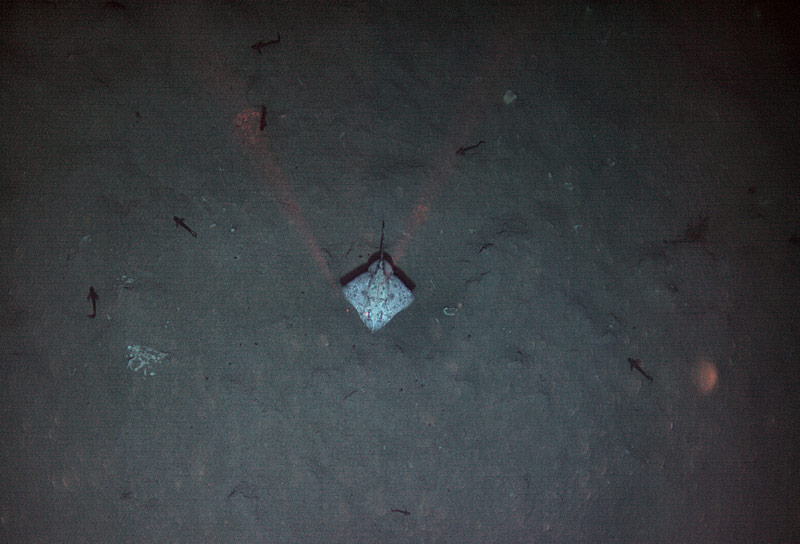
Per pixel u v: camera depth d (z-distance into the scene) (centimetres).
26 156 523
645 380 521
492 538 505
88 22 537
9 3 537
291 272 520
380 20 550
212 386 507
